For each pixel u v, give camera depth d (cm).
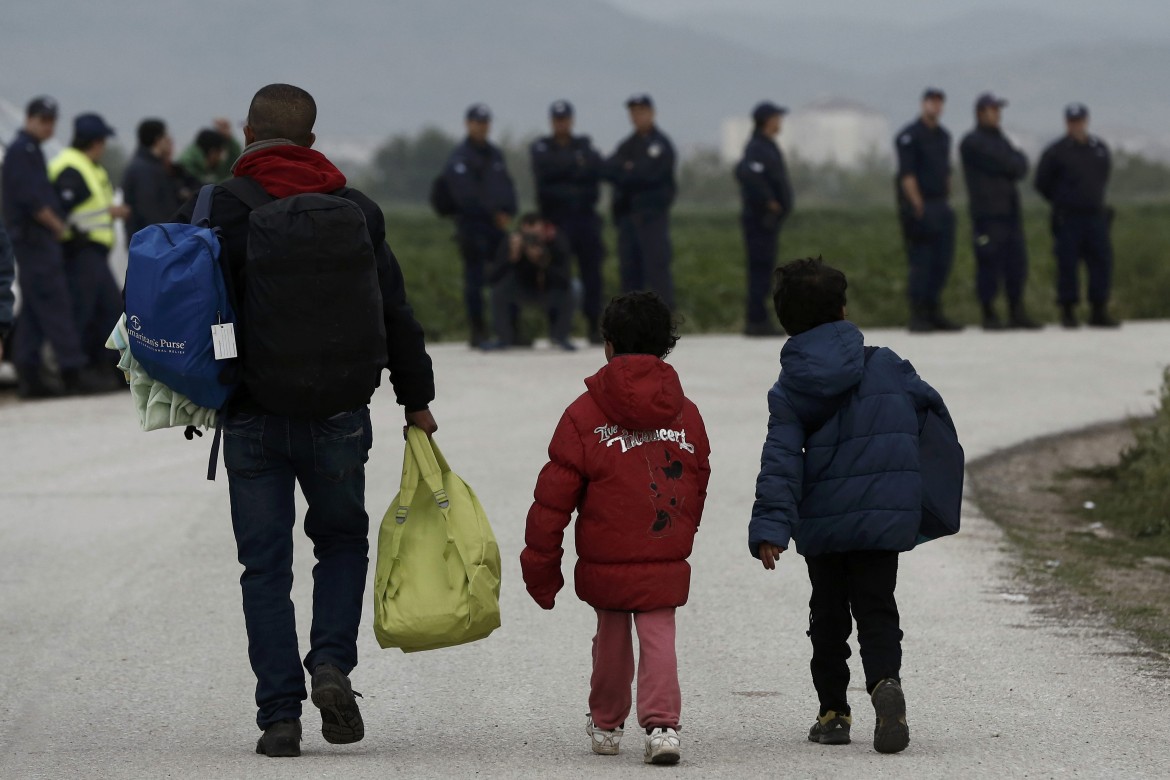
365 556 1095
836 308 1055
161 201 3250
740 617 1466
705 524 1906
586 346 4169
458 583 1059
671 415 1010
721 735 1098
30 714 1161
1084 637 1368
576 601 1541
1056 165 4334
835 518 1030
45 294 3148
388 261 1052
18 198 3102
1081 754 1025
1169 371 2314
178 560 1720
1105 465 2300
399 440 2523
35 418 2870
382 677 1275
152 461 2386
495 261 3947
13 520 1942
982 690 1200
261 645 1042
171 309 988
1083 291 5416
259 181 1030
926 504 1052
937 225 4197
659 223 3975
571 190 3950
